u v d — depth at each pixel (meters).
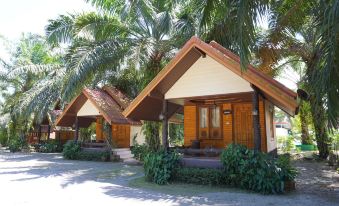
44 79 27.03
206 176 10.27
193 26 15.11
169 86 12.16
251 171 9.21
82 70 14.78
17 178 12.23
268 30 14.07
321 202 7.87
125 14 16.22
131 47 15.77
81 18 16.41
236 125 13.98
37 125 32.16
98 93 21.83
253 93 10.45
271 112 15.81
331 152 16.72
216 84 11.38
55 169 15.28
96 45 15.70
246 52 7.50
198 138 14.52
